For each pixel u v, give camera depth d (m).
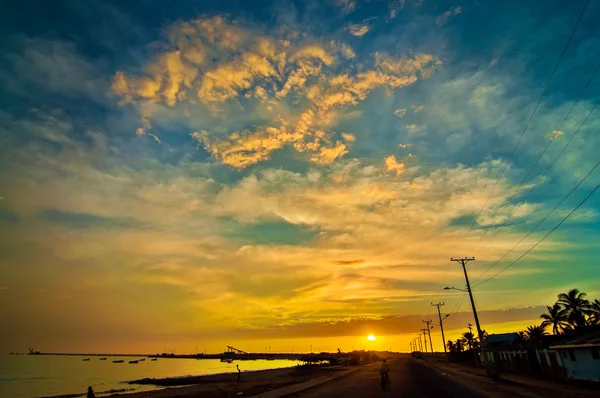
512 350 39.81
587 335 25.59
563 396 18.77
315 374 60.16
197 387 50.25
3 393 62.12
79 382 86.00
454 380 31.17
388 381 24.20
